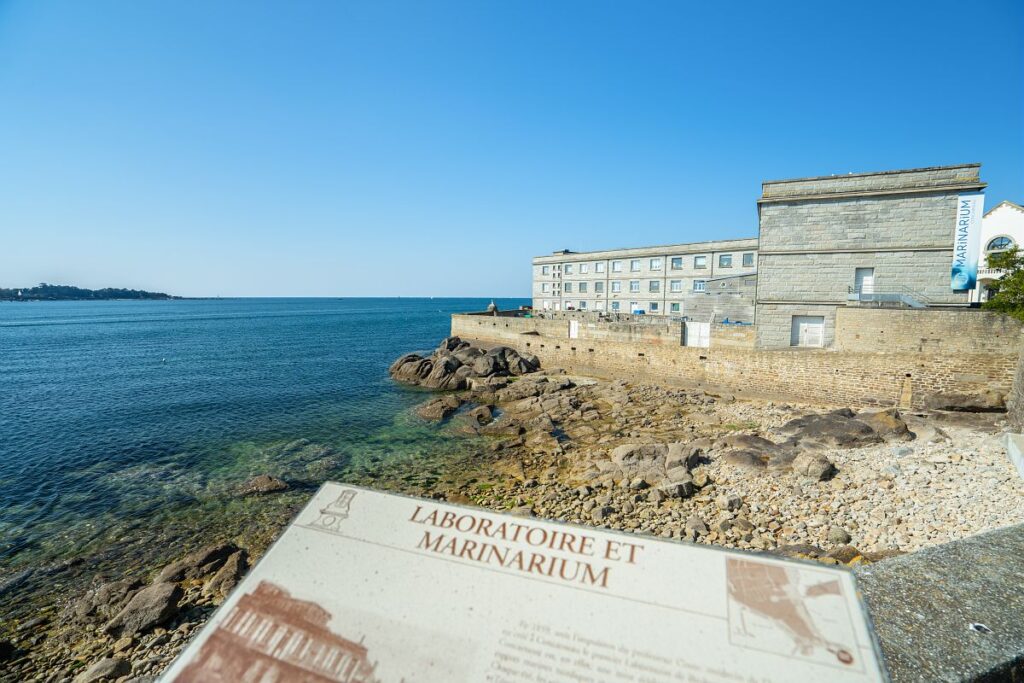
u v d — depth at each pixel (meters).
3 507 19.53
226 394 40.16
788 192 30.70
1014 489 14.32
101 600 13.49
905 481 16.05
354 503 6.26
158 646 11.70
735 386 32.84
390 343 82.81
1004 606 7.35
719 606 4.70
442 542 5.64
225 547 15.66
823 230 30.00
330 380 46.12
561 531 5.62
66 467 23.86
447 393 39.66
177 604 12.88
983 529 12.68
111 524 18.11
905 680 6.16
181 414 33.84
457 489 20.47
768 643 4.35
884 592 7.76
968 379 24.34
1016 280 21.02
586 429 27.83
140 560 15.89
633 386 36.75
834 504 15.32
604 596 4.90
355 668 4.50
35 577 15.02
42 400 38.66
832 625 4.44
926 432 20.45
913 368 25.66
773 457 19.47
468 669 4.43
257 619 4.95
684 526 15.14
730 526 14.81
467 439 27.23
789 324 31.17
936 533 12.94
